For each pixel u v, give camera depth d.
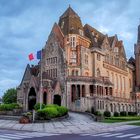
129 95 105.62
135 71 113.25
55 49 79.94
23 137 24.08
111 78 93.62
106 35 94.50
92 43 88.06
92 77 76.56
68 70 77.12
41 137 24.38
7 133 27.86
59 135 26.62
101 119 51.03
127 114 84.44
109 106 78.31
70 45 80.69
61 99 74.06
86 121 48.03
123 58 104.44
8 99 111.69
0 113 59.09
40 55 60.47
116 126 39.03
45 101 71.56
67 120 48.75
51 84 73.62
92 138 23.55
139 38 114.69
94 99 71.94
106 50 92.62
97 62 84.81
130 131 30.72
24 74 83.38
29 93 74.00
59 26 86.75
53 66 79.31
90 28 94.44
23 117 44.16
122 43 106.25
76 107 71.38
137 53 113.00
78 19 87.19
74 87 74.88
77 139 22.78
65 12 87.94
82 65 79.06
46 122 44.44
